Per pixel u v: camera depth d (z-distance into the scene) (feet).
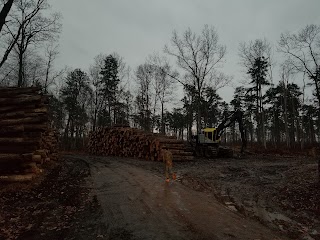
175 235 18.03
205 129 84.12
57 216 22.13
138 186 34.76
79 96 160.56
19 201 26.12
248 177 43.34
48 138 50.57
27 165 33.53
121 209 24.21
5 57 59.31
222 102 190.29
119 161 68.13
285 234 19.13
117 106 154.40
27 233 18.42
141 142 76.59
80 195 29.43
